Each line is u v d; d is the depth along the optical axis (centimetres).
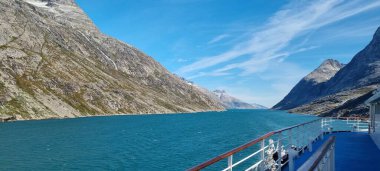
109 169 5144
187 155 6294
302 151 2228
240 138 9144
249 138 9138
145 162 5631
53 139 9138
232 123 16325
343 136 3406
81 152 6788
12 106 18788
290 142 1794
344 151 2327
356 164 1830
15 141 8681
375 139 2842
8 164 5581
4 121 16575
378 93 2400
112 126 14012
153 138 9306
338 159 1992
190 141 8519
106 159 5966
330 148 1068
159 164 5456
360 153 2230
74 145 7888
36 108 19925
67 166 5403
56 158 6122
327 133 3772
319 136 3097
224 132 11156
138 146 7619
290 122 17250
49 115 19875
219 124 15550
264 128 12975
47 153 6700
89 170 5094
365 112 17038
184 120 19250
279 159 1483
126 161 5750
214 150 6900
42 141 8688
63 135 10194
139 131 11631
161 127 13562
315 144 2644
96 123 15862
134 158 6025
